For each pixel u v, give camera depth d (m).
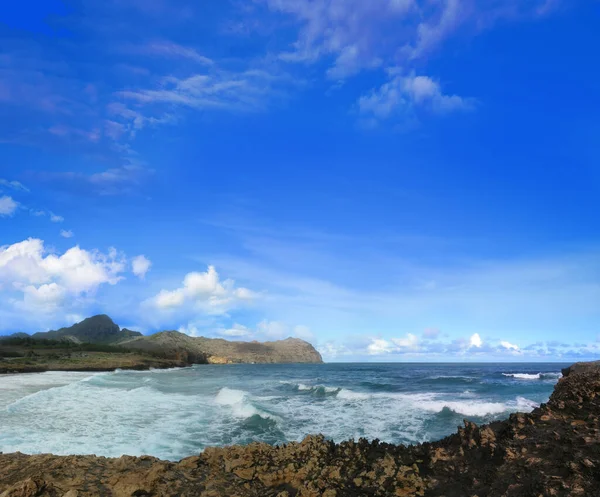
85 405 18.86
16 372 55.28
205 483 5.83
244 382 40.66
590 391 7.49
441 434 12.54
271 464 6.50
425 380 41.97
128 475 5.61
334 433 12.82
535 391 27.14
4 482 5.48
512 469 5.15
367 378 49.16
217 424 14.20
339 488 5.51
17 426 13.23
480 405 17.69
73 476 5.64
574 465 4.55
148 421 14.72
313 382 41.09
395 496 5.20
